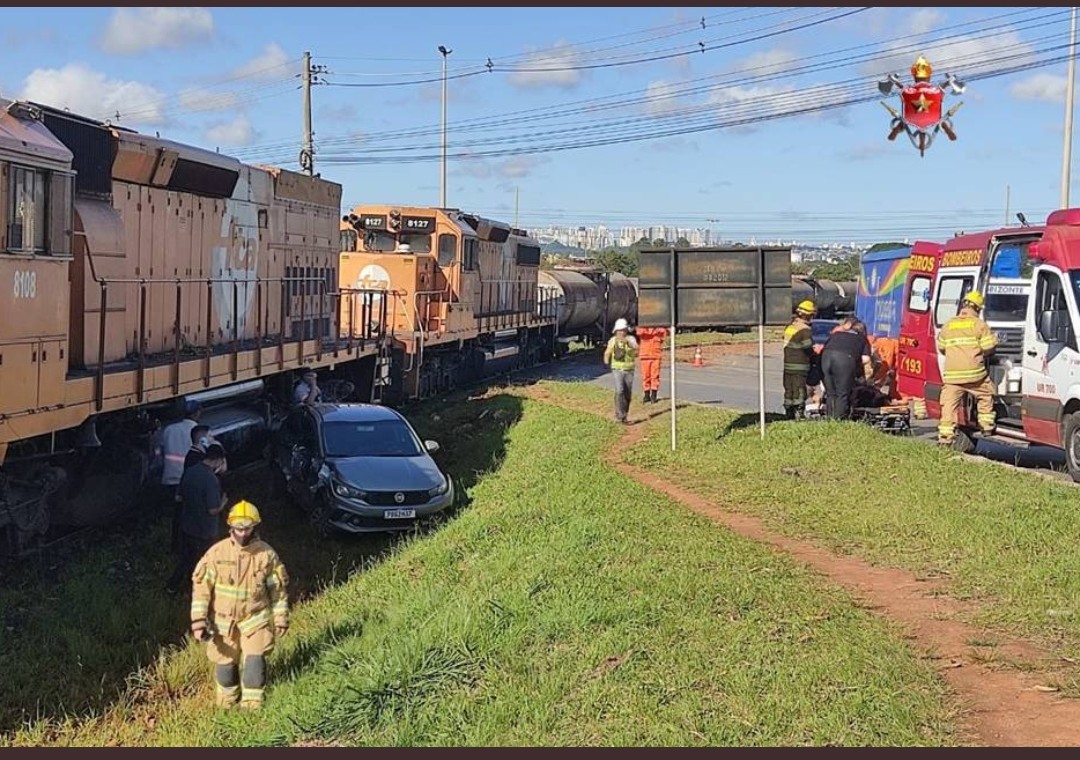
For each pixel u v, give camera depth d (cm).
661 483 1318
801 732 564
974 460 1361
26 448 1037
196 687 866
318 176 2023
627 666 660
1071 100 2823
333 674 777
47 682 846
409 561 1132
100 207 1182
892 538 987
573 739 580
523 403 2325
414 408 2503
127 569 1162
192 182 1447
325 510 1355
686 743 556
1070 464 1336
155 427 1310
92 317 1142
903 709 583
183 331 1451
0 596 1016
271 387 1806
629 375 1884
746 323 1523
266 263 1756
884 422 1741
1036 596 783
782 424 1619
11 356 915
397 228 2597
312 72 3353
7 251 903
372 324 2316
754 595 794
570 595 804
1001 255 1587
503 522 1161
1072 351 1339
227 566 797
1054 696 607
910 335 1880
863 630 717
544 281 4084
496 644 730
